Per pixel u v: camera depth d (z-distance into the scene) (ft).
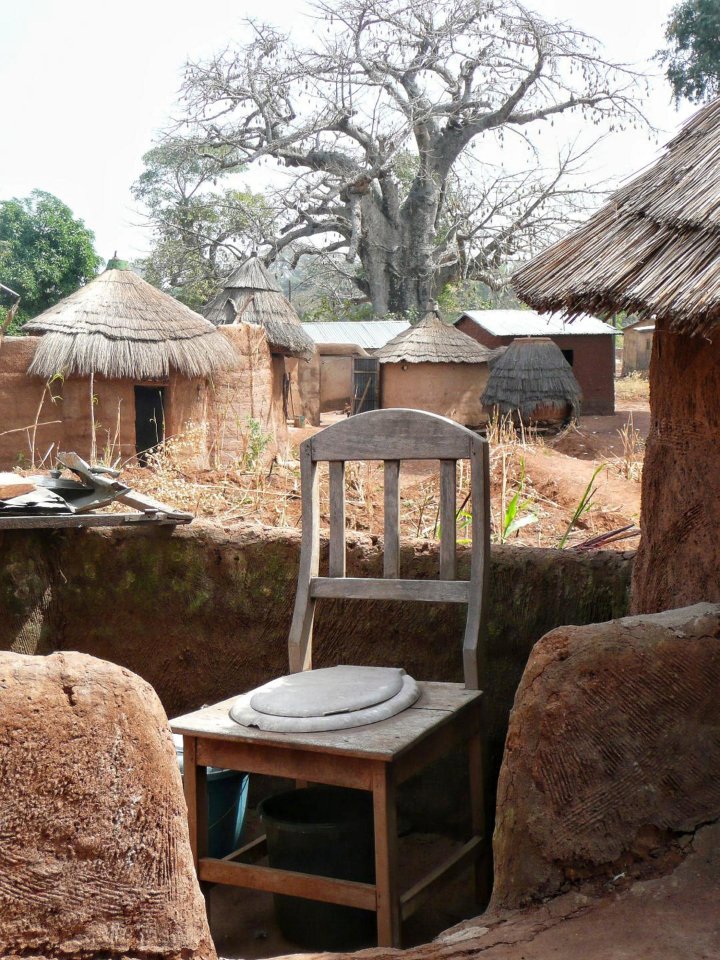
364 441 11.07
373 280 146.51
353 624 12.71
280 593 13.05
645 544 10.04
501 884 6.91
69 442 36.68
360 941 9.93
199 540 13.33
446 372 65.00
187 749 9.22
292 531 13.14
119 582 13.65
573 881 6.62
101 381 36.88
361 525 22.29
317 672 10.28
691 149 8.98
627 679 6.71
